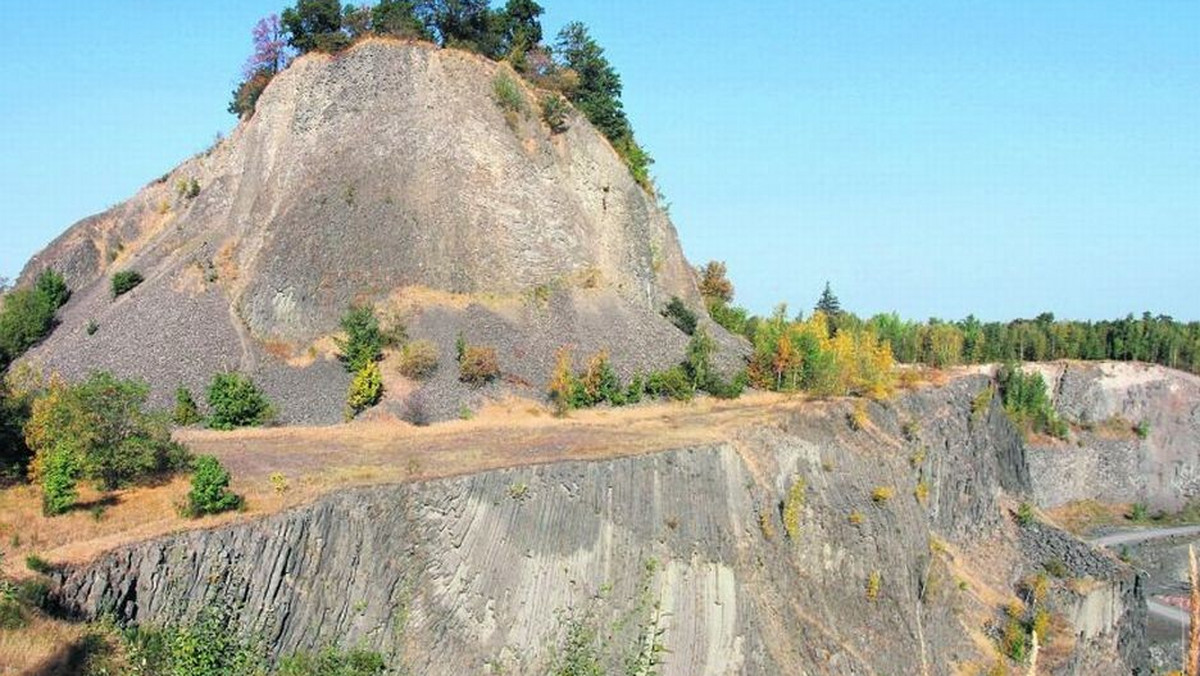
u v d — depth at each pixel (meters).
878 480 70.75
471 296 75.88
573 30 100.75
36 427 42.69
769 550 58.62
